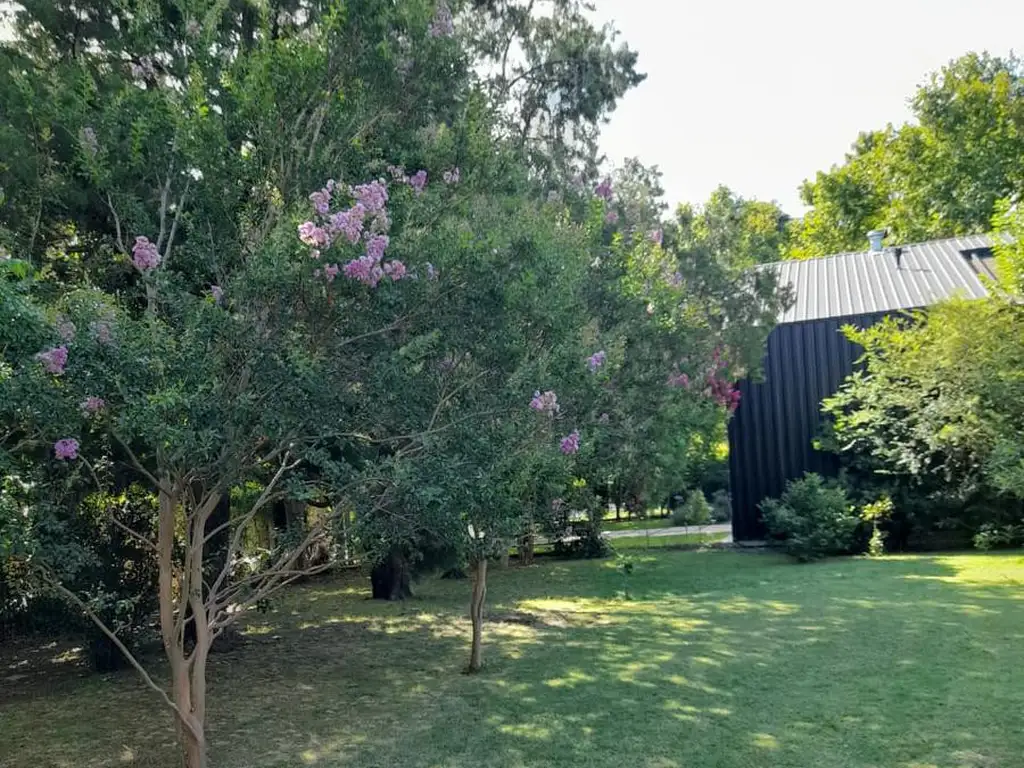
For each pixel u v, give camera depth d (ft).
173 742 19.65
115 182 18.01
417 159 20.89
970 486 46.29
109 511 23.07
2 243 17.24
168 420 13.96
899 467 51.16
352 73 19.29
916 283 61.26
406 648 29.99
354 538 17.60
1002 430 37.40
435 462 15.60
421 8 20.06
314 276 15.34
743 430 60.18
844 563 48.19
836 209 123.24
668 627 31.24
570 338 20.84
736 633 29.37
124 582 25.22
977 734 17.48
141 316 17.53
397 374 15.62
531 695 22.31
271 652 30.17
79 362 13.43
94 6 24.50
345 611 39.42
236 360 15.12
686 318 33.45
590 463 27.32
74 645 34.06
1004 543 50.37
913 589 36.73
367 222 16.21
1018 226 38.32
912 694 20.53
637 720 19.62
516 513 21.29
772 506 55.26
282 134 17.48
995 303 39.06
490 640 30.58
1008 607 31.30
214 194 16.99
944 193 106.52
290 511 29.07
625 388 29.40
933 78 108.58
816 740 17.63
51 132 21.04
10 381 13.15
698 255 39.96
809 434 58.54
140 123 16.80
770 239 76.28
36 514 15.61
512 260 18.58
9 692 25.95
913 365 45.75
